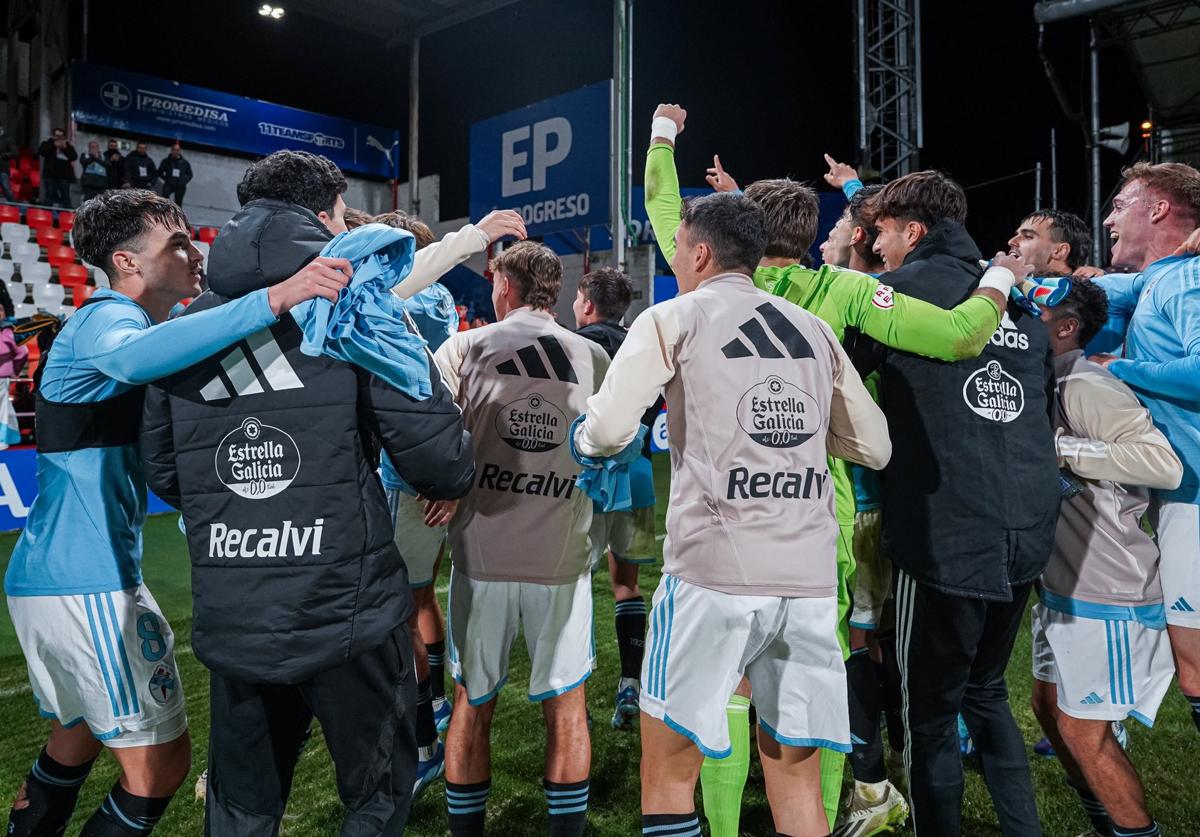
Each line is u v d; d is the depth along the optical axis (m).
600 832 2.28
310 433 1.39
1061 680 1.95
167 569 5.08
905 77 10.27
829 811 1.86
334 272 1.31
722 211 1.66
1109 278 2.50
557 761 2.01
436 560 2.71
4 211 11.14
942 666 1.79
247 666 1.40
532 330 2.10
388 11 11.24
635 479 3.03
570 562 2.04
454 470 1.54
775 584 1.51
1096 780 1.92
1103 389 1.87
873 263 2.34
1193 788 2.47
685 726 1.53
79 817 2.34
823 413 1.59
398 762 1.53
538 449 2.02
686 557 1.56
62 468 1.61
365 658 1.45
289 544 1.39
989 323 1.67
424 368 1.46
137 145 11.41
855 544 2.25
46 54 12.92
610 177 8.25
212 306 1.42
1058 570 1.93
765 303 1.62
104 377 1.56
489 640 2.02
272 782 1.51
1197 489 1.97
